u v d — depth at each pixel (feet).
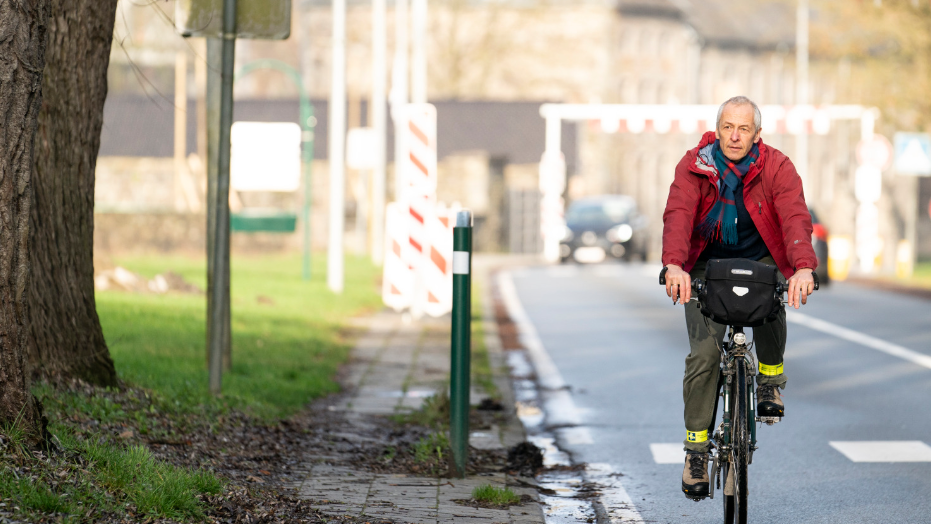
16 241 46.91
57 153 64.90
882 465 68.28
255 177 186.80
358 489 56.95
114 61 336.08
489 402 84.94
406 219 148.36
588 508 57.93
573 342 130.31
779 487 62.85
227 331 88.17
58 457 47.62
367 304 163.02
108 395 64.39
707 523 55.26
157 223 280.31
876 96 270.46
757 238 49.73
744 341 49.08
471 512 53.57
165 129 439.22
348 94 455.22
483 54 592.60
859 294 204.13
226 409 70.28
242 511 48.80
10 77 45.83
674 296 46.37
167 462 54.44
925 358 117.39
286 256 279.28
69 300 65.36
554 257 311.88
